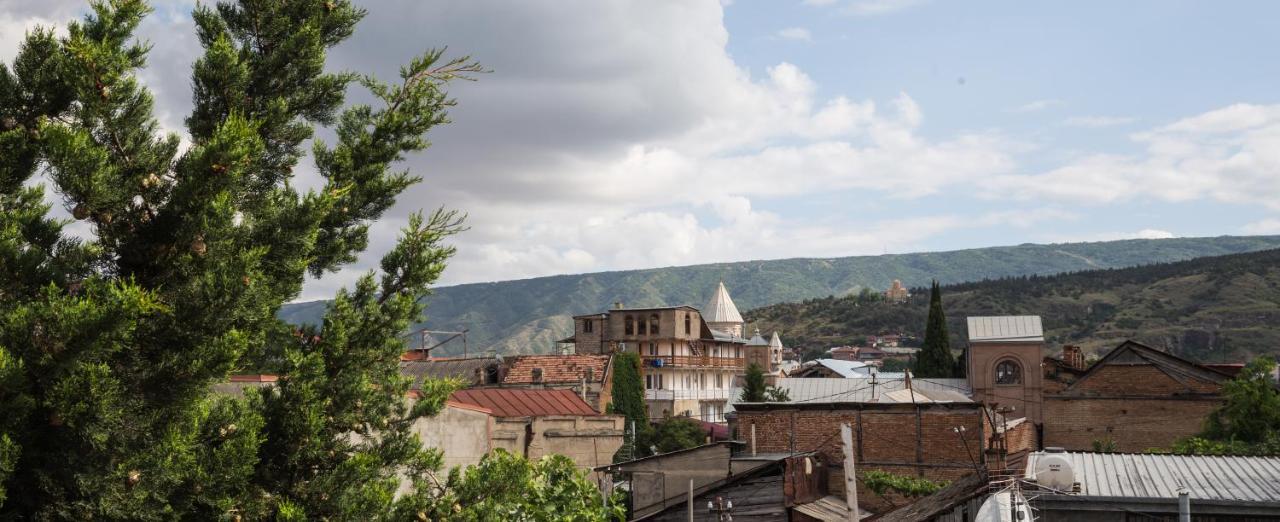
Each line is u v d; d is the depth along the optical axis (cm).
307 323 2128
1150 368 6444
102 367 1506
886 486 3675
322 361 1938
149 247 1723
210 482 1650
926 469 3856
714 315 18012
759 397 9456
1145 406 6412
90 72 1639
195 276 1692
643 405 9362
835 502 3681
